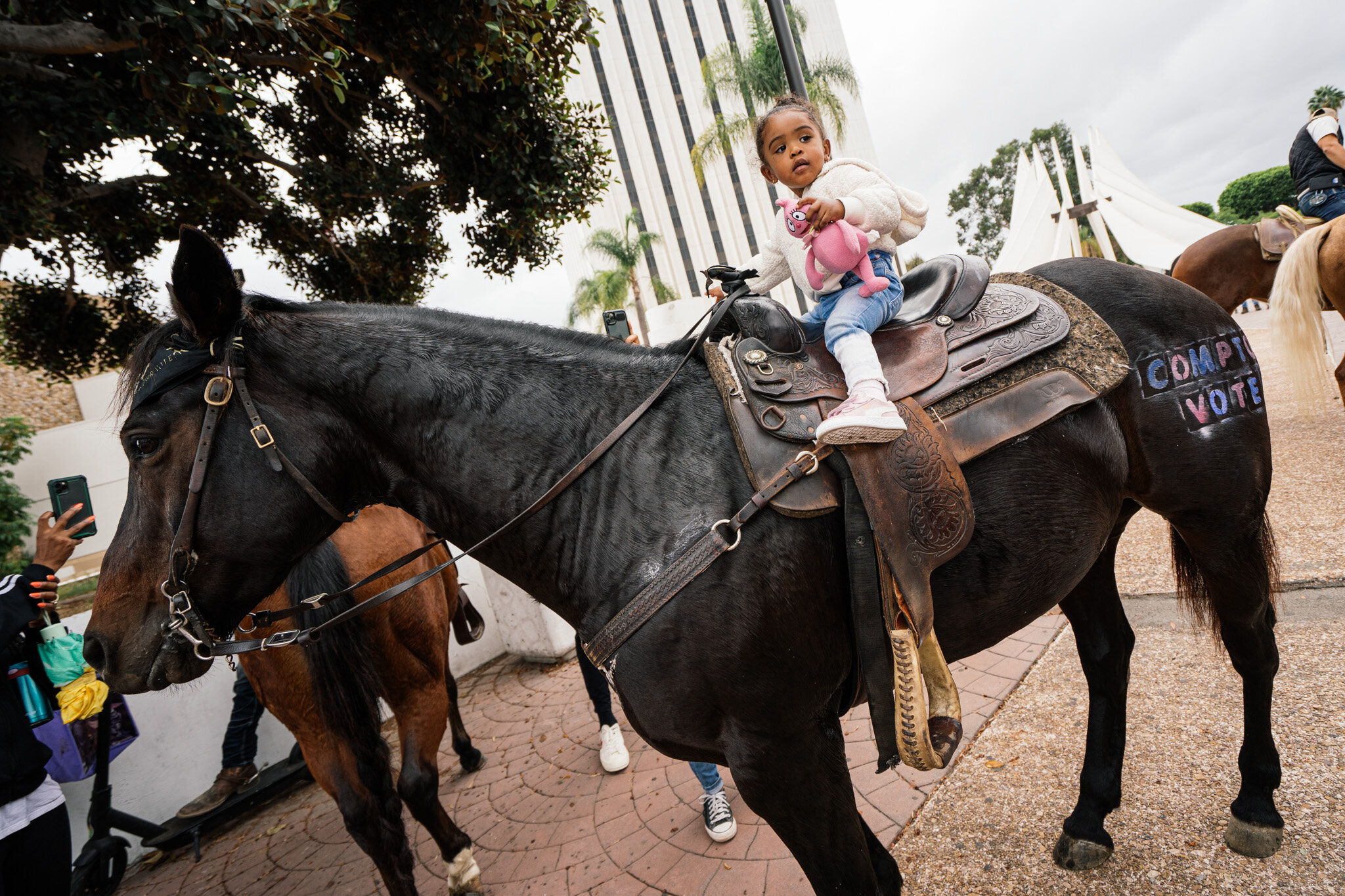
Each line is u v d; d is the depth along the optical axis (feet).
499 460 3.97
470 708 14.52
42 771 6.67
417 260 25.27
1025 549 4.05
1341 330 34.22
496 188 19.80
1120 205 70.13
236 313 3.81
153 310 24.14
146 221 19.90
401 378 3.98
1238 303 18.58
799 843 3.83
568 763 10.74
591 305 90.07
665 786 9.12
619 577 3.74
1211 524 5.05
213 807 11.10
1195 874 5.37
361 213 22.27
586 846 8.22
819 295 4.54
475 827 9.53
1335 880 4.97
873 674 3.76
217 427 3.79
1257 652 5.37
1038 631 10.25
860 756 8.35
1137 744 7.13
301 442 3.88
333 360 3.93
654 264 151.12
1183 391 4.75
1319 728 6.55
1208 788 6.22
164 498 3.78
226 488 3.78
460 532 4.15
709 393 4.18
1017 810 6.59
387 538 7.46
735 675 3.51
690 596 3.55
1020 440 4.15
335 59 11.70
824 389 3.99
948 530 3.74
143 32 10.44
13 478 43.70
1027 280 5.11
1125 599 10.64
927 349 4.23
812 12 162.50
